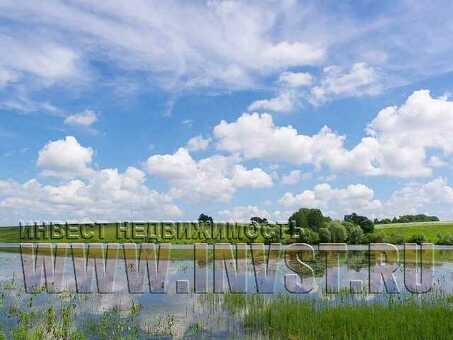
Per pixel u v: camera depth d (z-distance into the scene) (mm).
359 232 101188
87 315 27922
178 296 34250
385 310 25875
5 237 106000
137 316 27797
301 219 100125
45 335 23266
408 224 146500
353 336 21344
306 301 29094
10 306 29844
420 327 22047
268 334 23453
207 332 24141
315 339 21734
